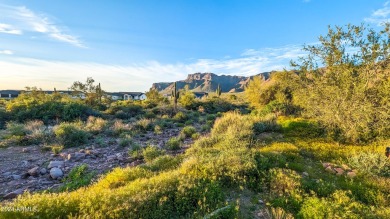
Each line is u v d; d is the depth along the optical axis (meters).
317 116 11.65
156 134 17.30
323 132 11.68
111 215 3.81
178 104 40.28
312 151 8.73
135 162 9.62
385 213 4.43
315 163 7.51
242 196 5.21
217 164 6.16
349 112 9.82
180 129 19.81
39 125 17.81
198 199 4.61
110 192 4.58
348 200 4.82
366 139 10.02
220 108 41.34
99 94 36.88
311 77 11.32
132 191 4.62
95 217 3.73
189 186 4.80
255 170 6.05
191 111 34.44
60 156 10.85
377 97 9.67
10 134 15.38
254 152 7.25
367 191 5.35
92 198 4.27
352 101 9.81
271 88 27.94
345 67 10.06
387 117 9.14
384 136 9.77
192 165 6.22
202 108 38.44
